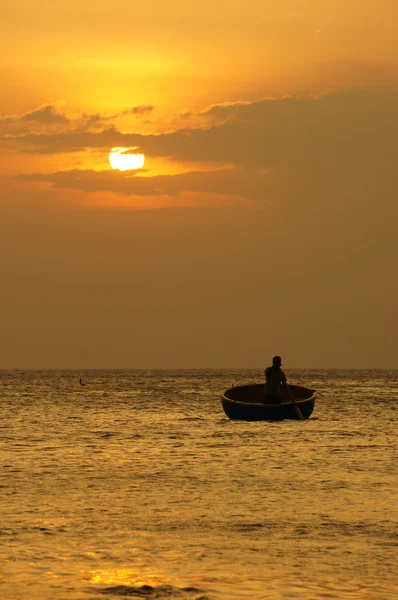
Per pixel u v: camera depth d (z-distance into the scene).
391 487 52.25
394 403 173.62
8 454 71.44
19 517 42.34
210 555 34.75
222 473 59.03
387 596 29.17
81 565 32.97
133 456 70.00
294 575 31.75
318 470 60.62
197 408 151.88
